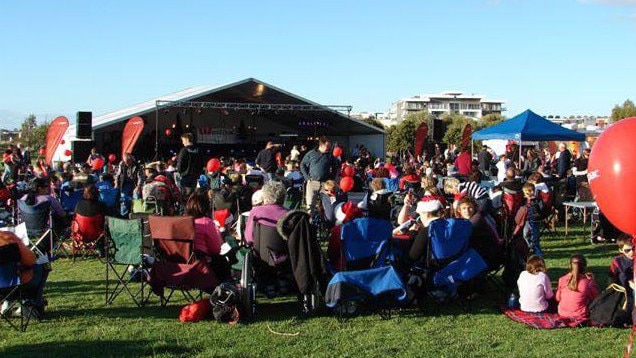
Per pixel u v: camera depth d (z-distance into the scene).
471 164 14.95
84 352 4.80
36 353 4.78
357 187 17.55
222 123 32.75
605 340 5.16
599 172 4.30
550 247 9.88
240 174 12.80
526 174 15.05
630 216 4.21
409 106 139.00
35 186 8.82
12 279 5.27
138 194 12.97
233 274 6.23
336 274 5.66
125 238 6.06
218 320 5.62
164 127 31.38
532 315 5.85
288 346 4.96
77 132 20.42
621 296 5.54
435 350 4.87
